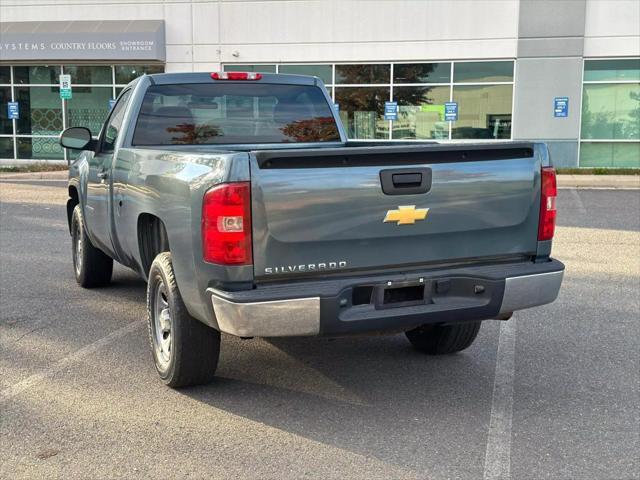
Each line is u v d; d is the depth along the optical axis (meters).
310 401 4.56
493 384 4.87
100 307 6.78
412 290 4.20
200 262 4.03
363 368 5.18
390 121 22.38
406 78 22.06
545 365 5.25
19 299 7.07
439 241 4.24
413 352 5.56
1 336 5.88
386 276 4.11
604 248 9.84
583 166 21.64
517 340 5.85
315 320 3.91
